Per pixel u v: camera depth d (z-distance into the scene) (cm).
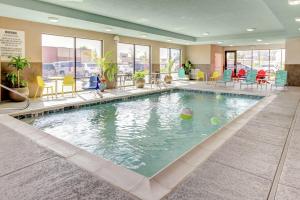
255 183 220
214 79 1505
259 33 1148
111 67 1027
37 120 580
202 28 1030
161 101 873
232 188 212
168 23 916
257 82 1120
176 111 704
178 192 207
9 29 732
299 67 1163
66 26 866
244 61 1753
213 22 891
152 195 205
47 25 826
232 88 1085
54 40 907
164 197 200
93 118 614
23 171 251
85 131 506
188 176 236
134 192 211
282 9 585
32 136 377
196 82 1403
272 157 281
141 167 344
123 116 638
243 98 927
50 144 338
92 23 789
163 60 1434
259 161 270
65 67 948
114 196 203
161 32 1067
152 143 438
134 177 240
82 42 982
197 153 299
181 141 449
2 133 393
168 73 1378
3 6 570
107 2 620
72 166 264
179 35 1194
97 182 228
